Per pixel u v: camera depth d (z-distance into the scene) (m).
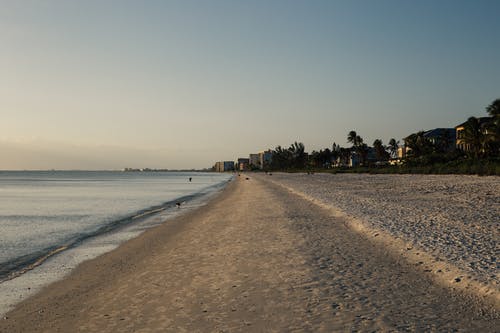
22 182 116.56
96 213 28.80
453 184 37.44
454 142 93.56
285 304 7.28
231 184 80.75
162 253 12.85
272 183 64.25
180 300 7.89
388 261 10.11
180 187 77.75
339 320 6.43
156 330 6.45
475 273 8.52
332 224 16.39
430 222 15.40
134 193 56.53
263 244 12.87
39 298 8.70
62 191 63.69
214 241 14.20
